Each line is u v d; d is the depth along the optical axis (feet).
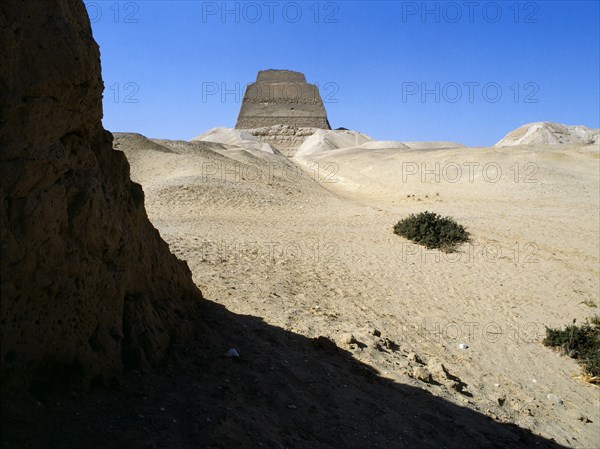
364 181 129.08
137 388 15.30
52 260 13.35
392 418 19.16
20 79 12.74
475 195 96.94
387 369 23.67
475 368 27.09
